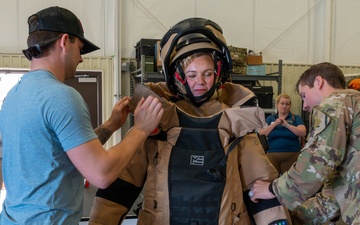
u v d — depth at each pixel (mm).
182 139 1049
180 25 1092
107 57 4633
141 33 4723
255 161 1160
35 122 893
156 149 1073
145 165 1135
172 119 1073
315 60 5363
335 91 1364
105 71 4645
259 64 4613
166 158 1053
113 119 1174
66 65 1041
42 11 1020
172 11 4797
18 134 912
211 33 1087
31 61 1037
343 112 1259
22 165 908
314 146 1233
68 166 942
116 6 4539
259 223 1153
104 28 4629
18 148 913
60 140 894
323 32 5336
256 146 1176
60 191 922
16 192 925
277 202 1167
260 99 4391
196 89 1109
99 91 4629
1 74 4316
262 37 5148
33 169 903
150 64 4090
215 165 1039
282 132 3461
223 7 4984
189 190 1031
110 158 918
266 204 1157
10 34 4359
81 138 890
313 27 5336
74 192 962
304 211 1433
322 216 1413
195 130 1043
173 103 1116
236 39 5059
